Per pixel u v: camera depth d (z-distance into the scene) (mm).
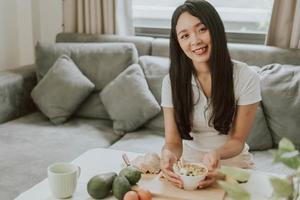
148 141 2338
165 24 3213
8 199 1725
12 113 2703
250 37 2994
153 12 3211
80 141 2320
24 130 2455
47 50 2840
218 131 1610
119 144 2291
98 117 2715
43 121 2643
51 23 3451
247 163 1649
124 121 2486
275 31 2734
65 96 2623
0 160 2029
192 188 1231
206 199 1182
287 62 2512
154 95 2561
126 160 1414
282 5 2662
